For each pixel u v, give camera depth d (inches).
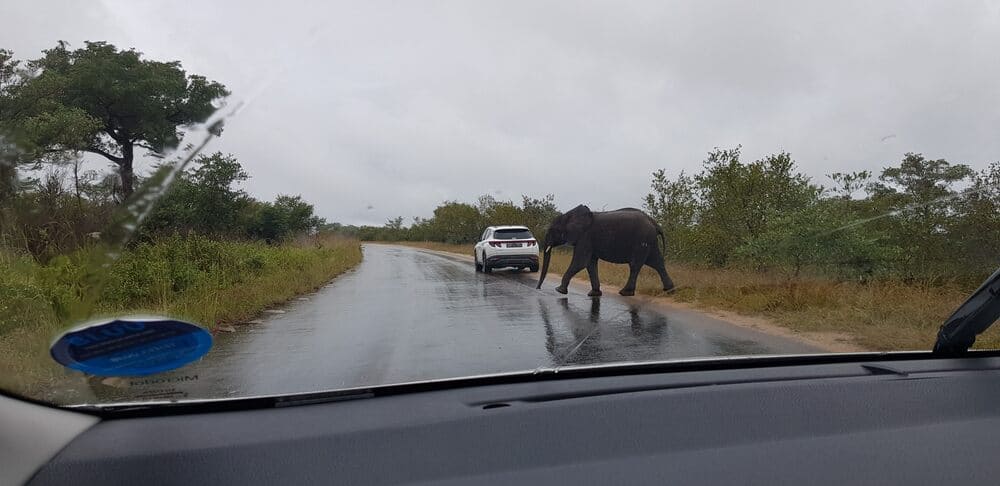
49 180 230.8
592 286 492.1
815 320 331.9
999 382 135.8
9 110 357.4
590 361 237.1
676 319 362.9
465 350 265.9
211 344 111.2
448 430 107.0
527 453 100.0
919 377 139.9
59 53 539.8
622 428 110.1
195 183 597.9
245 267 545.6
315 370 220.4
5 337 169.0
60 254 196.4
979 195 420.2
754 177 533.0
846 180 448.1
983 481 95.8
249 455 96.8
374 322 356.8
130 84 513.7
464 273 778.2
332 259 869.2
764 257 450.6
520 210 1275.8
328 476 92.0
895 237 429.1
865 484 94.3
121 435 102.7
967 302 153.6
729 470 97.2
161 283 366.9
